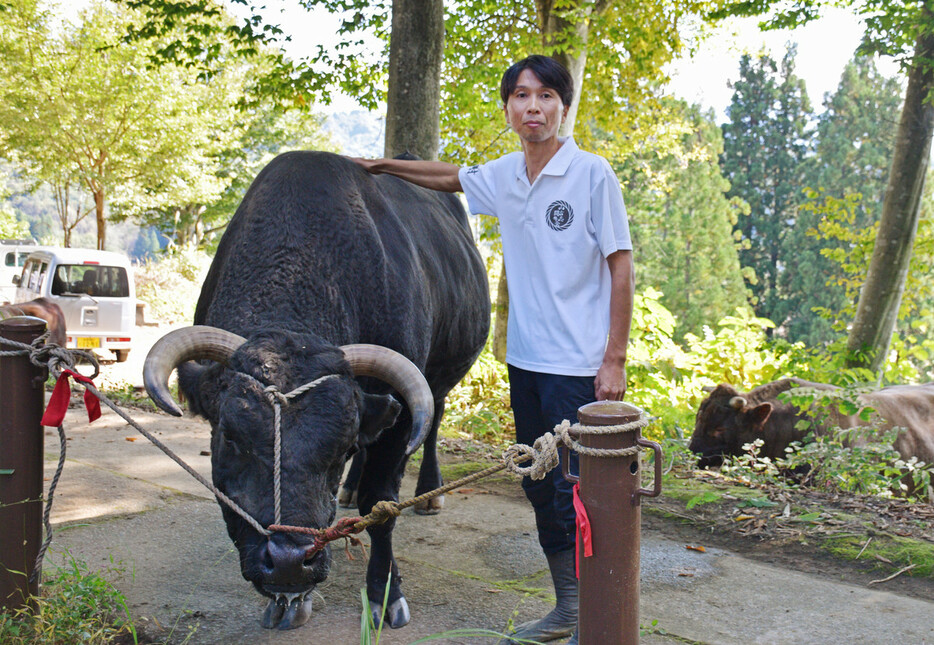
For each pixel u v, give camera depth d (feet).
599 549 6.55
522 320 10.14
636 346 30.83
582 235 9.66
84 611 10.21
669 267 124.98
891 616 11.16
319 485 7.96
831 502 16.26
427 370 14.01
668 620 10.96
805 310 132.57
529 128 9.58
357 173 11.88
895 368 35.22
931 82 32.96
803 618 11.07
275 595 8.21
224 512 8.96
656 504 16.05
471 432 25.43
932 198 112.27
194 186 86.89
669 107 55.16
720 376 32.86
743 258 159.22
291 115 116.57
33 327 9.72
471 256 15.49
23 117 70.13
